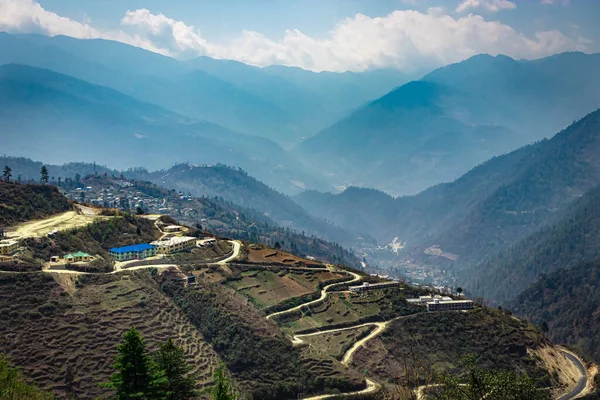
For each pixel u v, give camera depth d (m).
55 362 159.00
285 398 180.88
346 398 182.25
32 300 178.75
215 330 198.50
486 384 88.62
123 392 95.38
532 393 87.75
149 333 184.38
